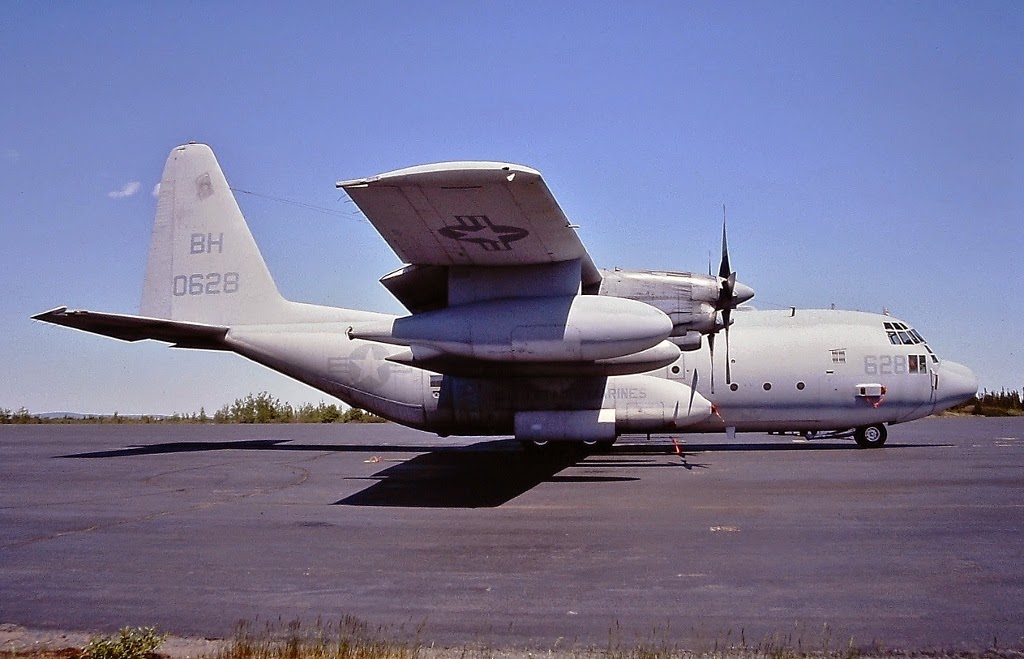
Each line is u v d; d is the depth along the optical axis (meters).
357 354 18.31
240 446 22.59
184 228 19.77
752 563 7.54
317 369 18.52
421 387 17.81
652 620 5.91
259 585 6.95
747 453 18.53
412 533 9.11
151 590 6.83
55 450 21.25
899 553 7.88
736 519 9.70
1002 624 5.78
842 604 6.26
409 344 13.64
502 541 8.62
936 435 25.86
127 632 5.32
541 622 5.89
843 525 9.26
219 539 8.87
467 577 7.15
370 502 11.40
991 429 30.41
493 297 13.91
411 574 7.28
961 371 19.20
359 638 5.55
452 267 14.08
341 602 6.44
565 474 14.50
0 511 10.84
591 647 5.36
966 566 7.38
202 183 19.83
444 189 10.77
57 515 10.49
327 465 16.61
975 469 14.54
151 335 19.30
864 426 19.33
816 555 7.82
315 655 5.23
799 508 10.41
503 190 10.77
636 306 13.25
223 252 19.53
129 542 8.74
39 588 6.92
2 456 19.22
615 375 15.04
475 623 5.88
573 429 16.83
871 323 19.28
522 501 11.35
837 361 18.80
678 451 18.80
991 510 10.16
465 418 17.56
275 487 13.14
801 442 22.67
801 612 6.07
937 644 5.40
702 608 6.19
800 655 5.21
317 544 8.57
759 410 18.84
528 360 13.54
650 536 8.78
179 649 5.42
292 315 19.19
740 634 5.59
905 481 12.87
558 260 13.66
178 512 10.66
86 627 5.89
